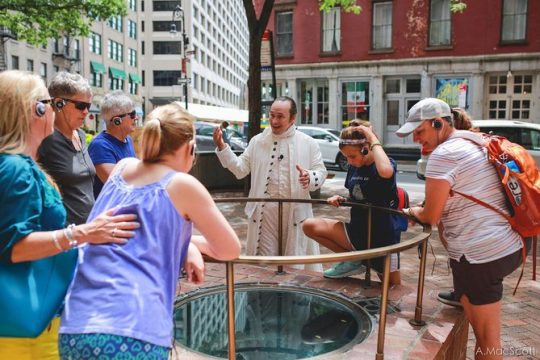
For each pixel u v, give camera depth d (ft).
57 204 6.05
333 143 54.70
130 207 5.53
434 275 17.20
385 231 11.28
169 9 254.68
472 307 8.67
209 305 10.44
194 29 270.46
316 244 13.93
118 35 182.09
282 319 9.62
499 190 8.45
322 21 69.46
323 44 70.13
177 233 5.59
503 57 62.08
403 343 8.44
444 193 8.38
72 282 5.56
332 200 11.74
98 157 11.29
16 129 5.76
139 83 203.10
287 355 8.18
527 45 61.16
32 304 5.47
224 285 11.51
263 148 13.71
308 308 10.21
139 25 201.87
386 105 68.85
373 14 67.36
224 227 5.75
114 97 11.70
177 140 5.86
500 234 8.31
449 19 64.39
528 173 8.28
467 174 8.39
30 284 5.53
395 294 10.96
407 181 46.01
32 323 5.46
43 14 53.36
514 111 63.41
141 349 4.98
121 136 11.84
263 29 31.50
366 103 69.10
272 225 13.57
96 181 11.51
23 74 6.02
